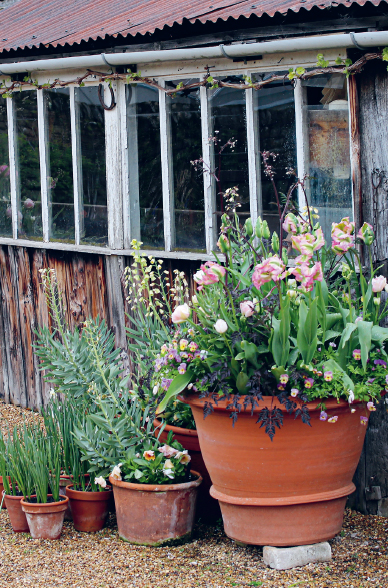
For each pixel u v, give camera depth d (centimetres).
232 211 413
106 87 475
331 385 291
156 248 462
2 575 317
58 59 472
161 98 443
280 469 300
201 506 367
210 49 388
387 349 317
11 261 581
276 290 313
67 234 524
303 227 320
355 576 301
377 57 346
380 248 360
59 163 522
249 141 401
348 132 368
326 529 312
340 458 306
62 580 310
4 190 583
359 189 363
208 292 332
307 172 382
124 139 470
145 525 338
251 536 312
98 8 578
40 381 570
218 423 305
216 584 299
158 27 418
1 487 398
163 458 350
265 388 295
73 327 527
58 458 365
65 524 376
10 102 557
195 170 431
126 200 474
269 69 389
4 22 660
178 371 312
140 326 398
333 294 334
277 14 368
